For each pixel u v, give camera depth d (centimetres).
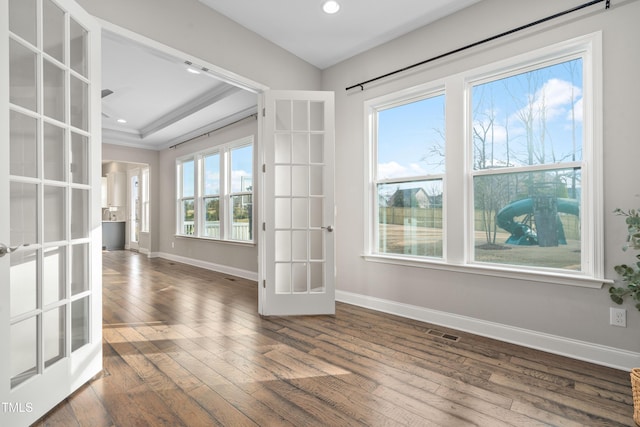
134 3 221
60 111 172
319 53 347
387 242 333
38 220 158
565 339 226
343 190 361
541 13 235
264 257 314
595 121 214
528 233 250
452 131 280
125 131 659
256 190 484
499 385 187
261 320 301
